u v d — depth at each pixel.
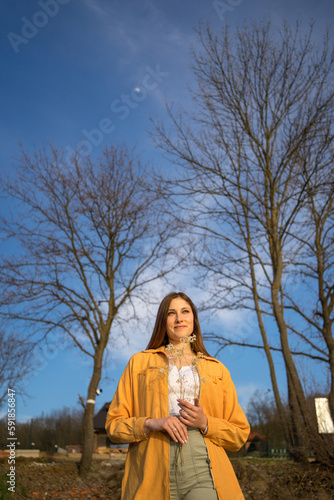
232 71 13.96
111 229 15.20
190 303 3.14
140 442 2.65
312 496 8.05
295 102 13.42
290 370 11.23
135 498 2.52
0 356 16.48
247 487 8.77
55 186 15.14
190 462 2.54
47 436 23.50
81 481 11.03
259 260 13.79
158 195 14.66
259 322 13.65
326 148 12.99
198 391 2.75
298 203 12.73
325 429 9.45
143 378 2.82
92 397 13.95
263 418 23.64
